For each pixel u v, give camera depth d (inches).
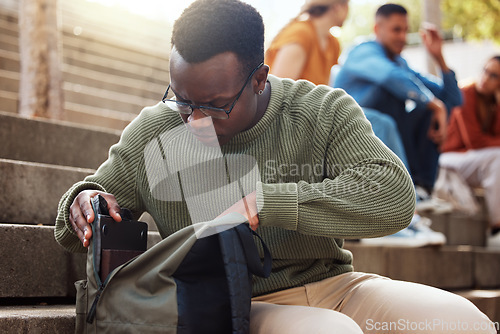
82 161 115.1
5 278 73.8
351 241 116.6
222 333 51.6
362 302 61.0
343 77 132.6
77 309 58.2
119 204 64.4
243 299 50.9
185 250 51.4
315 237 62.2
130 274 54.2
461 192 160.7
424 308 57.1
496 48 396.8
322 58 114.7
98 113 158.9
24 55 137.3
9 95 151.7
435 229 148.2
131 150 64.6
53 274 78.1
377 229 56.4
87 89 189.5
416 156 136.9
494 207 169.8
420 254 124.9
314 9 113.0
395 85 126.7
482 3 307.7
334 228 55.6
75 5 245.8
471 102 179.9
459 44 411.8
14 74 168.6
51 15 138.1
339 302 62.9
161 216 63.7
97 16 251.1
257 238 60.4
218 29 54.1
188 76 54.4
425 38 145.6
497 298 128.0
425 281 125.9
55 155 111.8
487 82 178.1
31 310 69.3
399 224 56.9
